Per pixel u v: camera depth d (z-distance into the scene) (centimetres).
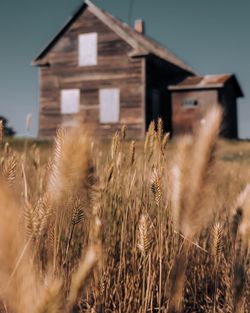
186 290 208
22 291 69
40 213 95
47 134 2322
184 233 121
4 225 68
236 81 2627
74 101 2286
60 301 70
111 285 198
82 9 2270
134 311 177
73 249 181
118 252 212
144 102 2148
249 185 159
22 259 70
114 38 2212
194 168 121
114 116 2206
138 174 230
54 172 99
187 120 2367
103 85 2234
